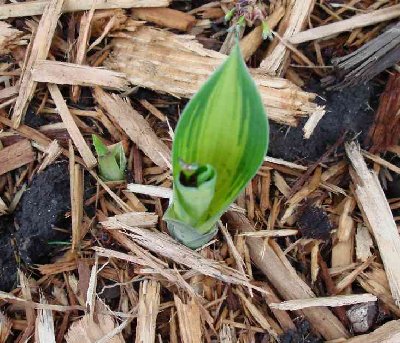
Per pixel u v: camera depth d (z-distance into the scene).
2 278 0.31
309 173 0.33
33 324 0.30
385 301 0.30
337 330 0.30
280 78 0.33
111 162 0.31
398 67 0.35
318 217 0.32
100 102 0.33
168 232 0.31
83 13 0.35
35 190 0.31
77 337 0.29
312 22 0.36
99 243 0.31
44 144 0.33
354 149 0.33
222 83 0.22
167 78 0.33
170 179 0.32
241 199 0.32
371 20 0.35
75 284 0.31
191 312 0.30
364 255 0.31
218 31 0.36
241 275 0.30
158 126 0.34
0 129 0.33
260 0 0.35
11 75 0.34
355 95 0.34
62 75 0.33
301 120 0.33
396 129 0.33
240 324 0.30
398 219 0.32
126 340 0.30
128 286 0.31
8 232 0.32
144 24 0.35
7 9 0.35
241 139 0.23
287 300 0.30
